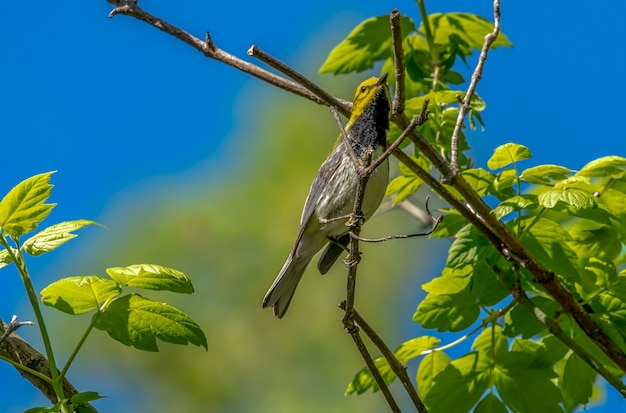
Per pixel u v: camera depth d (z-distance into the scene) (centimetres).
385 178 1045
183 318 738
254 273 1520
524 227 931
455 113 1077
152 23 991
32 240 753
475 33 1205
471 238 912
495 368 909
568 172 910
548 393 899
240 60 982
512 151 912
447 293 937
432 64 1184
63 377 724
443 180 889
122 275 737
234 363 1501
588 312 915
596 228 991
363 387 972
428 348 949
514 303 916
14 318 736
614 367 953
